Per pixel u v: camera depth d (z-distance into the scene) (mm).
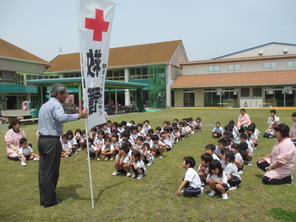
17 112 24969
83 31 3654
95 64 3859
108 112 20078
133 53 33625
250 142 6582
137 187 4449
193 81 28969
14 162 6277
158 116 18078
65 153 6746
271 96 25812
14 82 28797
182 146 7793
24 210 3588
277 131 4523
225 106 27562
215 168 3922
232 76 28125
